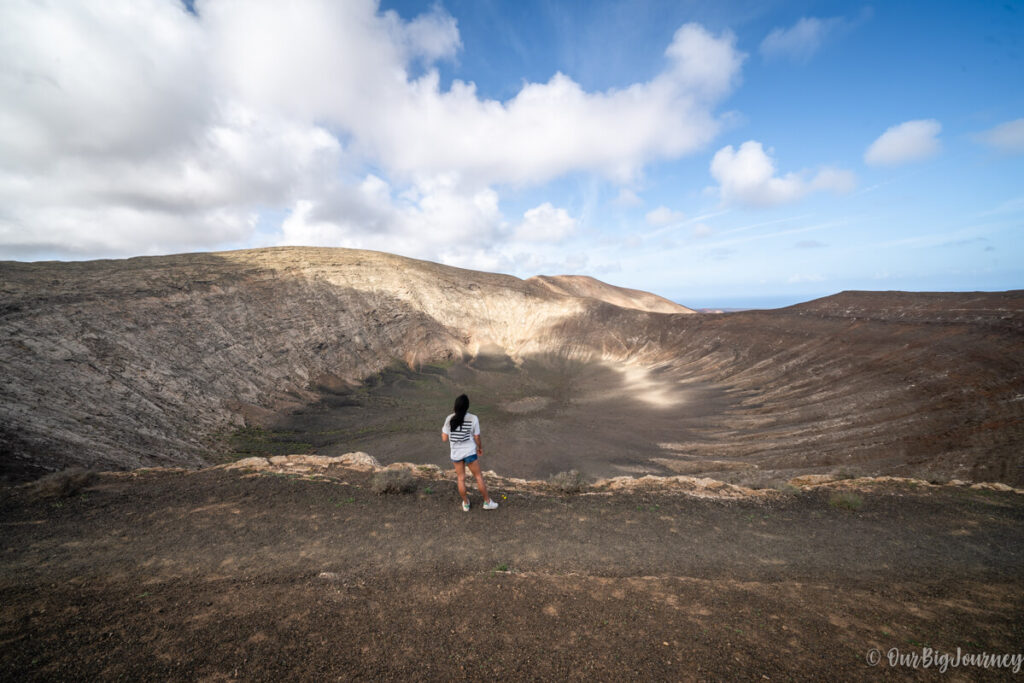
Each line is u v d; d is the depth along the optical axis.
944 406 29.16
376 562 5.80
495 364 70.44
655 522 8.00
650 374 61.69
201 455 28.19
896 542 7.48
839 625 4.79
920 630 4.73
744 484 11.77
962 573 6.36
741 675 3.77
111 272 47.31
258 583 5.11
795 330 53.62
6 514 6.77
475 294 85.38
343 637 4.09
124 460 21.05
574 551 6.50
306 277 65.38
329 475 9.89
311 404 45.00
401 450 34.56
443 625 4.38
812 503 9.70
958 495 10.36
